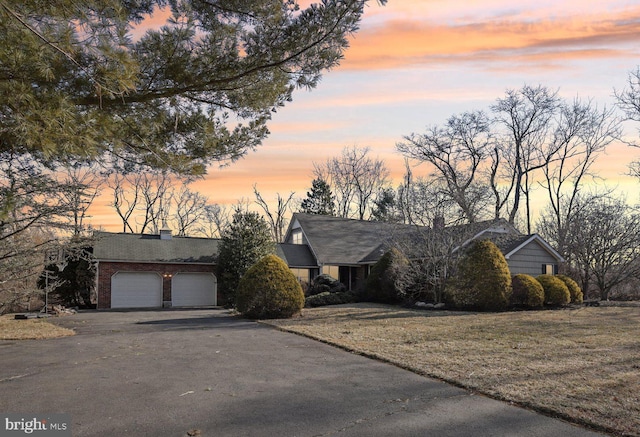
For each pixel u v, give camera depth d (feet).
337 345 31.58
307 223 98.78
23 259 46.57
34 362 26.94
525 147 109.50
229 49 26.21
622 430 14.71
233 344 32.89
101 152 24.62
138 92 25.45
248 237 79.51
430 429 15.15
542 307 60.64
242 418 16.44
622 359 25.52
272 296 49.57
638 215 80.84
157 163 29.45
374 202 143.74
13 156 25.91
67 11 17.98
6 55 17.51
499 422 15.79
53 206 39.52
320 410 17.26
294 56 26.96
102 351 30.48
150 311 68.44
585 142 102.27
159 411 17.30
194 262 81.35
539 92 105.50
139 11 24.57
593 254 80.79
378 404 17.93
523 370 22.94
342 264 87.35
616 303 68.18
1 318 56.54
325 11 25.38
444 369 23.43
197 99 29.45
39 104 18.29
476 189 86.63
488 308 57.47
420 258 65.87
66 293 76.33
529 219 110.32
